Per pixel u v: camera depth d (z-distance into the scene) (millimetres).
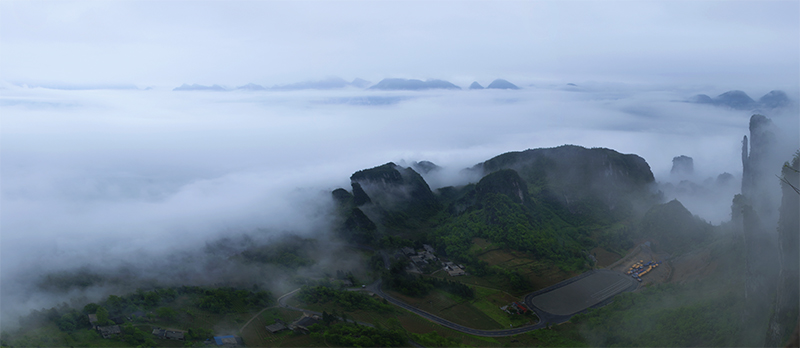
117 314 165875
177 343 152125
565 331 168375
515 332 175250
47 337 146500
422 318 188500
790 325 93562
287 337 161750
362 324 176875
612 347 144375
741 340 116688
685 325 134875
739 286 144375
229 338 158125
